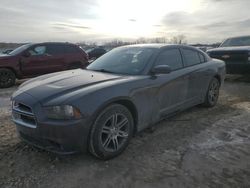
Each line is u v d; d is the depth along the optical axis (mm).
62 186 2926
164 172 3195
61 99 3096
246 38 10547
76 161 3441
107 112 3328
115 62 4543
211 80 5723
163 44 4891
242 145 3949
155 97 4098
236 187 2906
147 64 4184
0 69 9289
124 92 3514
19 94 3443
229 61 9266
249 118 5191
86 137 3174
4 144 3906
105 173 3174
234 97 7102
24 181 3014
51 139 3086
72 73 4254
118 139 3584
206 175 3131
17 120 3426
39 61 10172
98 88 3334
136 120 3838
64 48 10992
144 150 3771
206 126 4734
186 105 5008
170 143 4004
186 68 4910
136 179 3051
